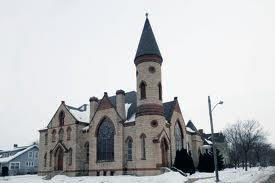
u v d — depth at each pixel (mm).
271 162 148125
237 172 53875
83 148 51281
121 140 45906
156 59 45312
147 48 45375
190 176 40406
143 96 44281
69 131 52219
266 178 40562
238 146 79938
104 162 47281
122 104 48625
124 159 45438
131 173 44062
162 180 33656
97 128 49719
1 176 62406
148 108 43062
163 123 43562
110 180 37250
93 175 48000
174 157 47781
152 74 44500
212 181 33469
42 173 54969
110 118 48188
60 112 54812
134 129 45281
